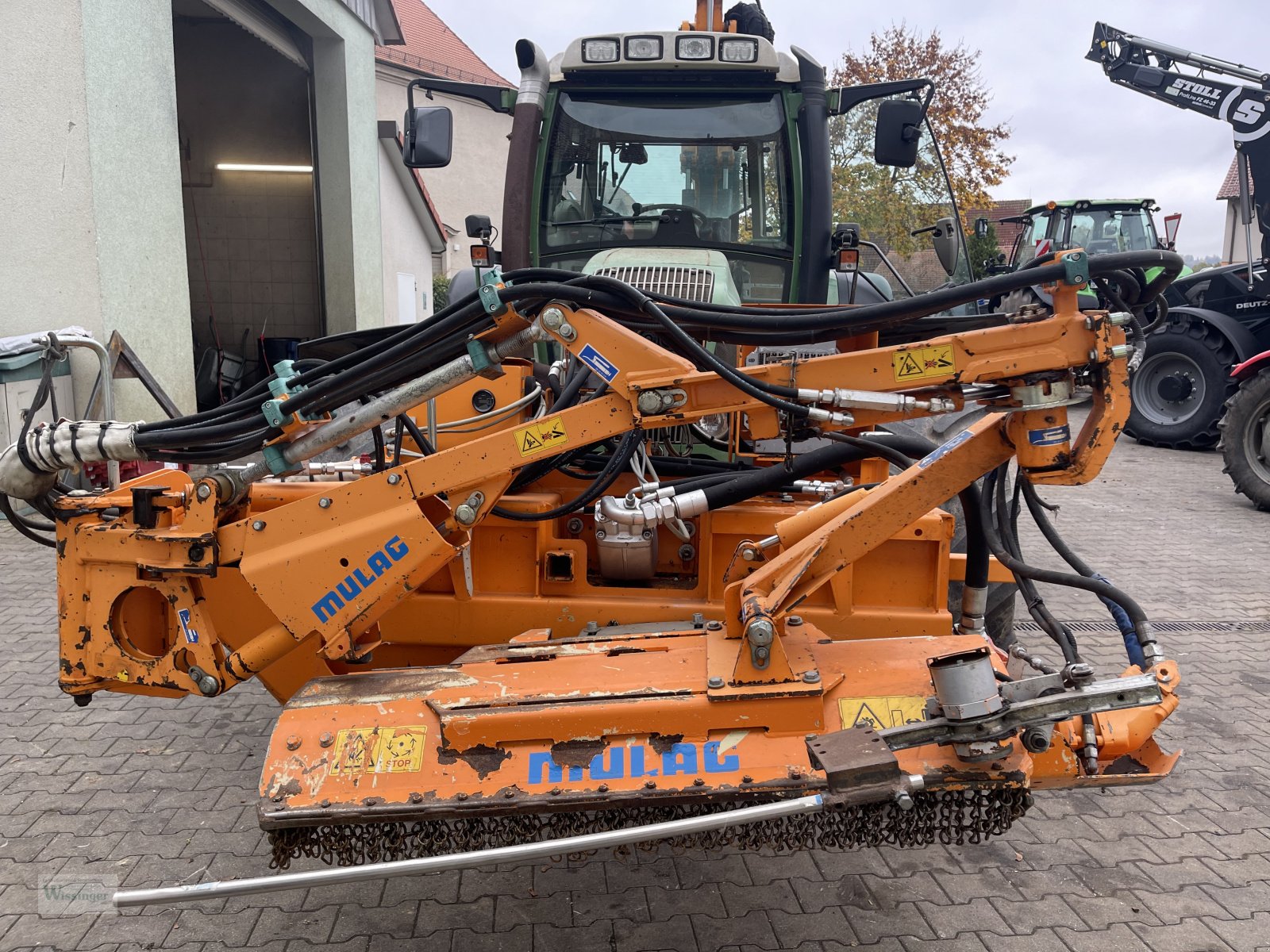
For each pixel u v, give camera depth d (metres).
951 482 2.52
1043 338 2.30
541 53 4.44
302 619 2.54
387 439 3.89
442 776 2.21
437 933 2.69
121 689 2.70
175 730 3.94
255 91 12.17
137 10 7.80
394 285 15.27
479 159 25.23
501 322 2.43
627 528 3.13
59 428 2.63
